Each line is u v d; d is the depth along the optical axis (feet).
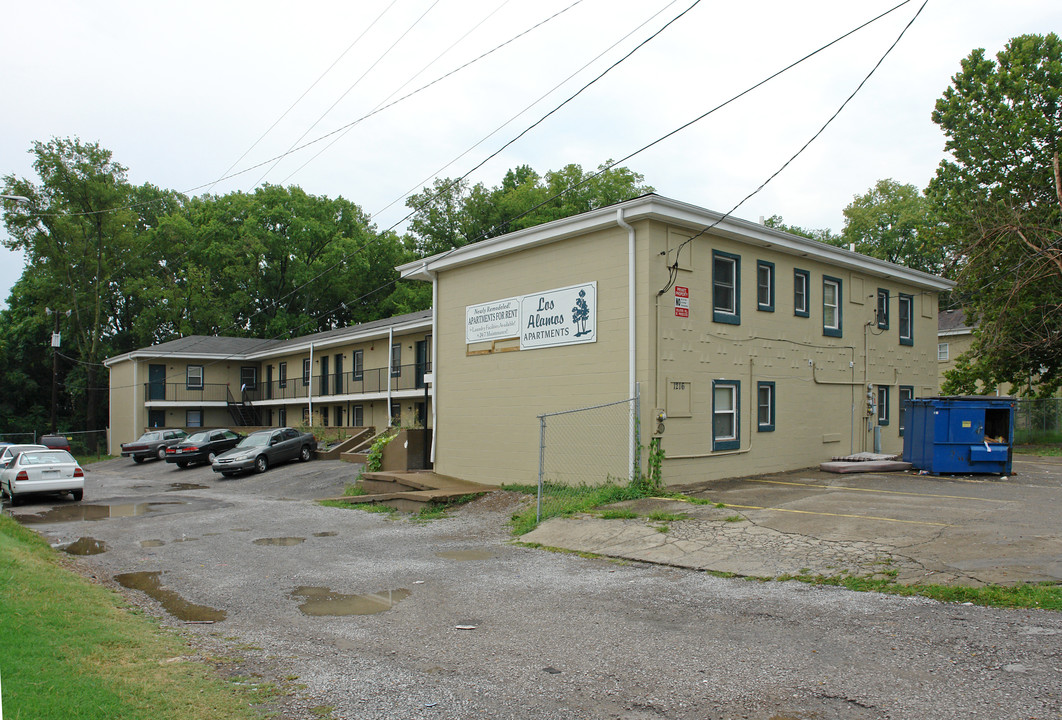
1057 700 15.55
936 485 48.55
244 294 180.24
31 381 190.49
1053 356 93.50
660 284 50.90
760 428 57.77
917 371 76.13
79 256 169.48
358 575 32.86
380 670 19.53
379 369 112.16
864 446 67.92
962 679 16.99
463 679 18.66
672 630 22.34
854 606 23.70
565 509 44.52
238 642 22.71
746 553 31.91
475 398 64.18
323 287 181.27
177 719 15.34
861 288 69.26
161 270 194.29
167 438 123.44
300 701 17.19
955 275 94.73
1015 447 86.89
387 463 74.02
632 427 49.75
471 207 176.24
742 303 56.85
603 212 51.78
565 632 22.70
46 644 19.67
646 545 35.27
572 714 16.16
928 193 100.37
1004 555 27.32
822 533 33.55
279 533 46.21
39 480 65.10
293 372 141.90
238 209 185.78
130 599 29.32
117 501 67.92
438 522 48.65
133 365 143.13
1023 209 86.94
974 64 95.30
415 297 177.17
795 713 15.69
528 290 59.21
